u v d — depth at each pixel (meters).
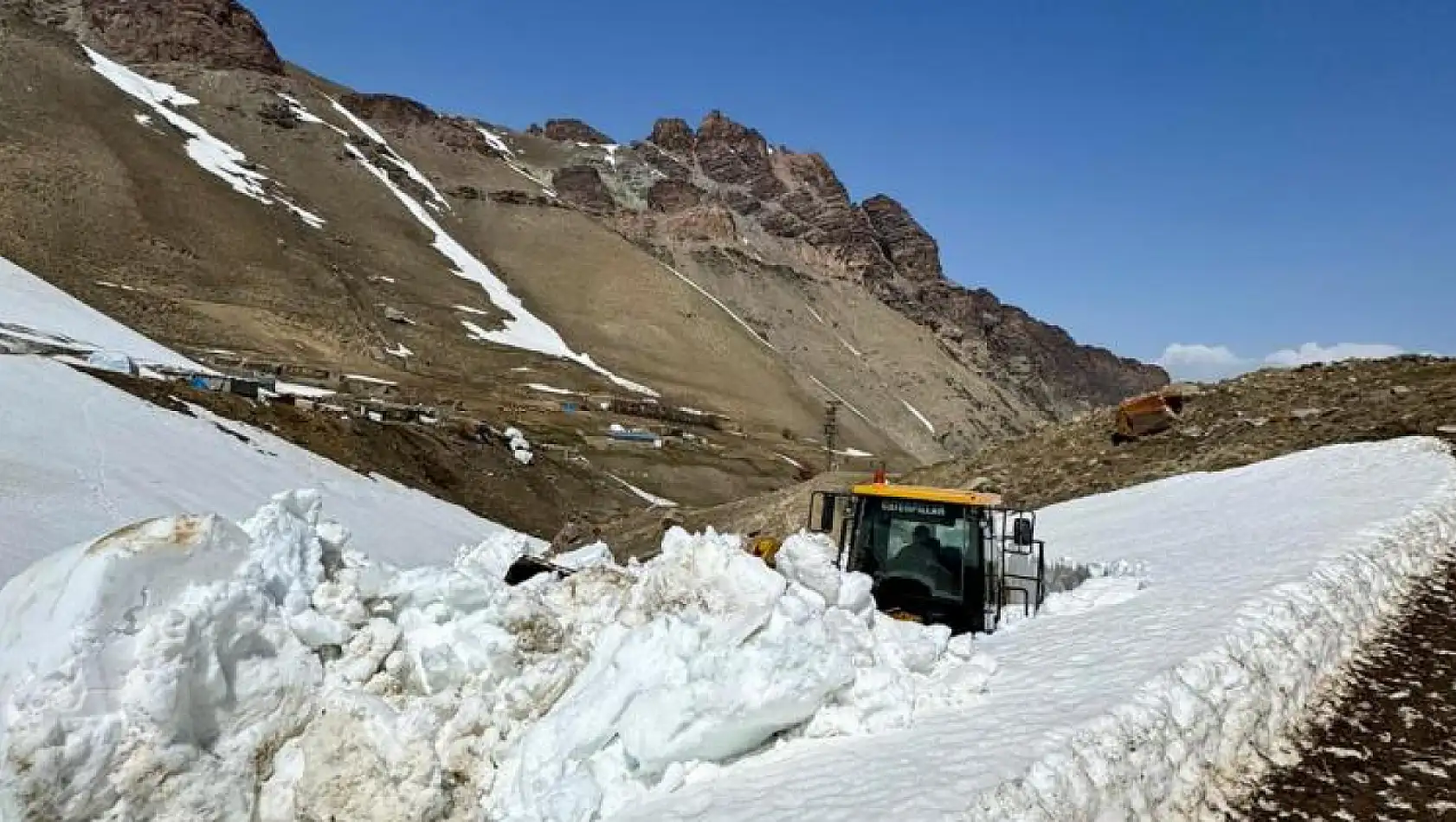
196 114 180.00
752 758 5.84
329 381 84.50
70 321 60.16
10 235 101.19
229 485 39.72
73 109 143.12
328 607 5.86
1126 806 5.54
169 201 130.12
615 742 5.73
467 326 145.38
